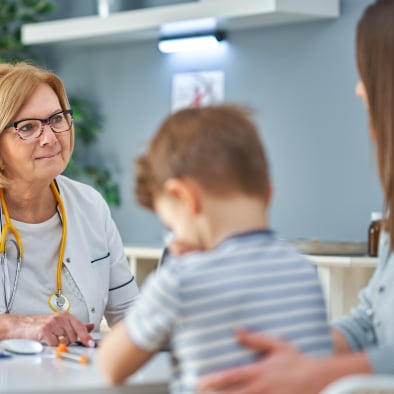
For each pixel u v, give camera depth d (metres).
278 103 5.40
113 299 2.95
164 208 1.68
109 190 6.37
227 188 1.61
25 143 2.65
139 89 6.27
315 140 5.21
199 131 1.62
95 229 2.88
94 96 6.58
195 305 1.54
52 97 2.71
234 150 1.61
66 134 2.73
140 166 1.71
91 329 2.56
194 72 5.89
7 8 6.82
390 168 1.83
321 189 5.18
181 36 5.81
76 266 2.78
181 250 1.65
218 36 5.67
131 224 6.31
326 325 1.65
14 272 2.71
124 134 6.37
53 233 2.78
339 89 5.09
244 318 1.55
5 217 2.71
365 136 4.96
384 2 1.87
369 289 2.07
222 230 1.62
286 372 1.54
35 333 2.41
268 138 5.46
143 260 4.82
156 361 2.08
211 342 1.54
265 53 5.47
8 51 6.82
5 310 2.68
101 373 1.90
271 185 1.69
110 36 5.95
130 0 6.27
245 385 1.53
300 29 5.28
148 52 6.20
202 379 1.52
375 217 4.22
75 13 6.84
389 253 2.01
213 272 1.56
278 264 1.61
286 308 1.58
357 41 1.89
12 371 1.94
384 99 1.84
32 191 2.71
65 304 2.74
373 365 1.67
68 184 2.89
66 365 2.04
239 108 1.70
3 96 2.65
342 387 1.43
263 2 4.93
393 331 1.89
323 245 4.27
